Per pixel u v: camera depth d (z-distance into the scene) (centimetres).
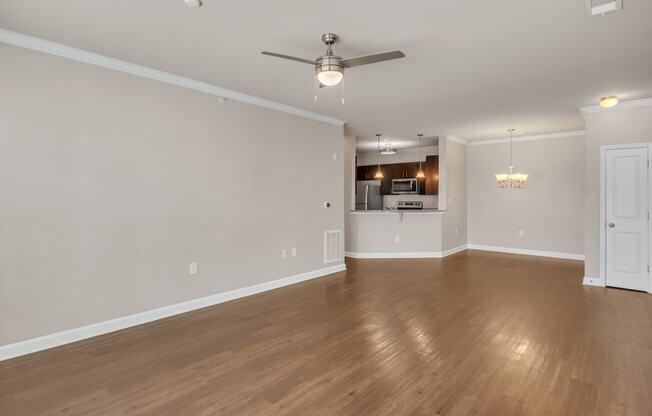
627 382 246
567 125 632
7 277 285
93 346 308
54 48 303
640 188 468
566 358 281
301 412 214
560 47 304
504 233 784
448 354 289
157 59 335
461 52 315
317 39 291
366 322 362
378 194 935
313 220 550
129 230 352
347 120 591
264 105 473
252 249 462
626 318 372
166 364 275
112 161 339
